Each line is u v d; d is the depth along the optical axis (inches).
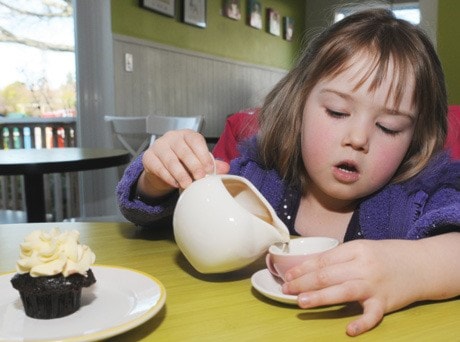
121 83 131.2
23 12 132.6
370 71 28.1
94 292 21.7
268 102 41.1
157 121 97.7
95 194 135.3
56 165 67.4
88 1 127.6
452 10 79.6
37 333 18.2
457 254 22.3
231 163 42.2
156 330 18.5
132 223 37.8
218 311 20.4
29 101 137.7
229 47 179.8
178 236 24.3
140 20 136.3
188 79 157.9
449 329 18.7
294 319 19.5
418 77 29.5
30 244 20.4
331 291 19.7
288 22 219.5
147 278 22.0
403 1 205.8
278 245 24.2
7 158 71.9
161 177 28.8
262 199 24.9
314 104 30.7
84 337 16.2
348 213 37.4
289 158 37.7
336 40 31.2
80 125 130.7
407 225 32.6
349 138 28.2
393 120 28.5
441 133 34.7
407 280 20.7
